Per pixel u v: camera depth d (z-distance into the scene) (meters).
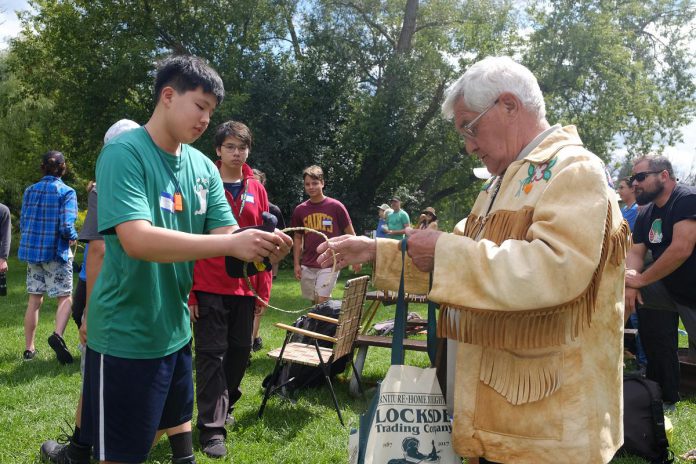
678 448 3.90
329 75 20.69
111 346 2.11
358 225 21.33
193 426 4.04
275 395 4.82
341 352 4.49
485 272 1.58
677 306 4.26
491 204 1.91
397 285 1.94
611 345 1.68
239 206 4.07
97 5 20.50
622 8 22.17
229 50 20.23
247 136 4.08
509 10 21.89
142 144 2.09
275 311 9.22
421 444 1.79
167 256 1.93
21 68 22.34
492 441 1.67
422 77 21.48
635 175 4.27
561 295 1.51
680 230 4.02
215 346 3.71
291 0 21.31
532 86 1.81
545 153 1.71
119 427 2.12
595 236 1.51
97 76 19.70
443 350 2.12
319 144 20.97
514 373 1.67
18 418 4.12
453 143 22.34
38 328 7.41
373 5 22.05
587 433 1.60
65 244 5.86
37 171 23.64
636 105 20.84
